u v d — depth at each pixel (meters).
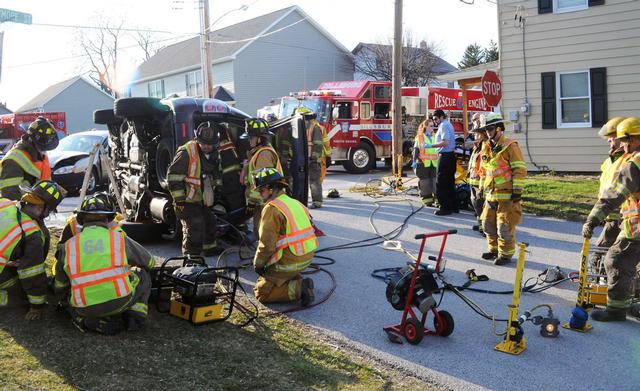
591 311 5.63
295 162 7.87
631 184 4.91
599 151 14.64
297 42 36.56
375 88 20.12
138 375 4.09
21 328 4.78
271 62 35.56
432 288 4.95
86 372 4.07
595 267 6.08
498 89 11.34
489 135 7.15
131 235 8.16
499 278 6.74
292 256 5.64
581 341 4.96
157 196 8.05
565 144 15.10
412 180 15.86
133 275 4.90
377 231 9.24
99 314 4.64
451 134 10.23
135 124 8.16
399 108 14.86
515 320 4.71
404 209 11.24
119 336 4.74
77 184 13.77
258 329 5.14
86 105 51.19
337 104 19.30
